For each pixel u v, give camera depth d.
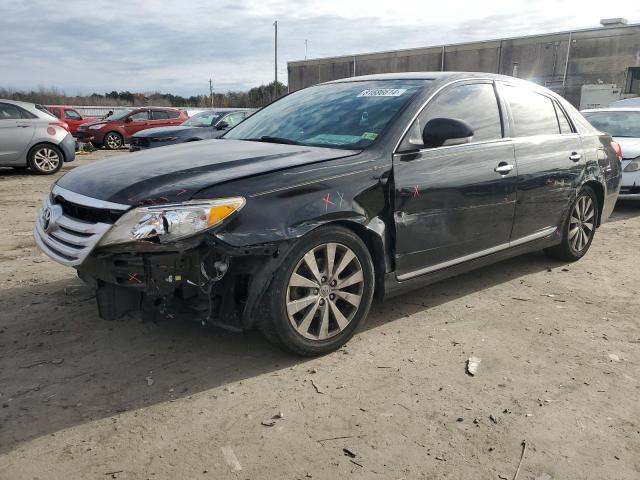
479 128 4.09
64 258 3.06
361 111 3.88
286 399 2.84
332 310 3.29
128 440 2.49
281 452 2.42
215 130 11.92
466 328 3.76
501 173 4.14
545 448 2.48
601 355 3.39
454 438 2.54
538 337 3.63
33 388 2.91
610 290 4.57
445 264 3.89
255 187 2.96
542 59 33.03
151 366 3.16
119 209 2.85
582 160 5.02
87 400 2.80
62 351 3.31
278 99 4.88
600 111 9.63
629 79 30.16
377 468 2.33
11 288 4.34
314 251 3.14
